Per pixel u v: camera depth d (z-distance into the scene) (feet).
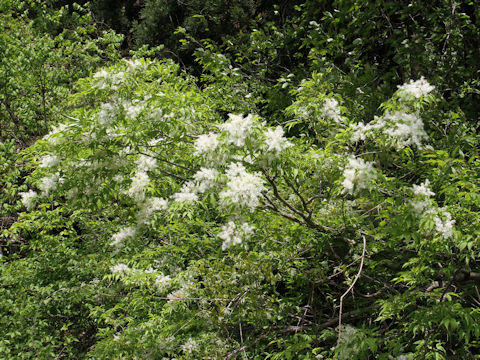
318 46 18.16
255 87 20.54
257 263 10.78
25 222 16.53
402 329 10.68
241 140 8.05
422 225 8.15
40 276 17.19
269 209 10.99
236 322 12.39
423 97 8.76
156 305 13.17
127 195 11.00
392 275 12.45
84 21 30.30
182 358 10.87
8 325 15.85
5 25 27.76
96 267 15.93
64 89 26.50
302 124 15.15
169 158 10.65
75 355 16.16
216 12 31.55
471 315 8.40
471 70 16.75
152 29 34.53
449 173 9.64
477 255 10.74
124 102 9.06
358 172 8.57
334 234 11.30
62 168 9.59
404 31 18.01
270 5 29.63
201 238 13.32
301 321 13.03
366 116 14.90
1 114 26.50
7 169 22.02
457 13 17.43
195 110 10.19
